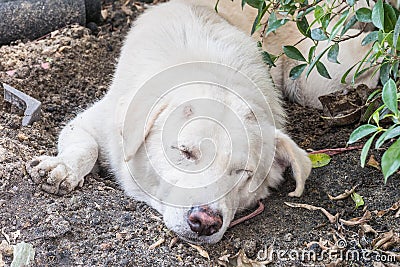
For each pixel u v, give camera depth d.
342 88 1.27
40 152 1.14
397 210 1.06
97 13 1.54
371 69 1.23
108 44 1.44
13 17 1.41
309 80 1.29
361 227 1.04
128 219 1.04
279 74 1.31
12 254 0.98
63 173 1.06
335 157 1.17
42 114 1.24
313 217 1.06
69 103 1.31
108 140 1.13
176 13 1.19
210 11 1.22
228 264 0.99
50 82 1.33
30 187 1.06
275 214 1.07
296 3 1.13
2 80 1.29
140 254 0.99
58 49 1.39
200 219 0.98
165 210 1.03
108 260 0.98
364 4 1.25
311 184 1.12
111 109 1.14
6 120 1.20
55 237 1.00
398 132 0.85
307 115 1.28
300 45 1.29
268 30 1.08
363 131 0.87
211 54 1.11
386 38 0.95
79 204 1.05
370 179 1.12
